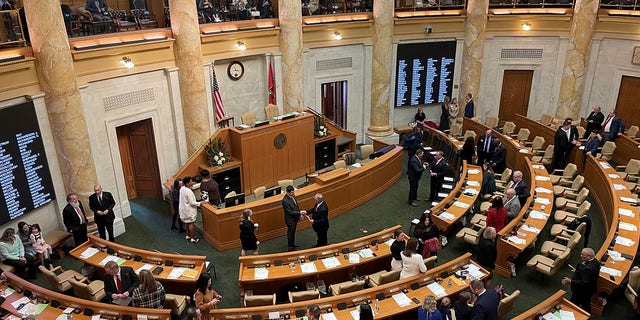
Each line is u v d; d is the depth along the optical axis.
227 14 15.01
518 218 10.55
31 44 10.30
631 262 9.01
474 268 8.91
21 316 7.73
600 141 15.32
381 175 14.25
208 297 7.88
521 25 18.20
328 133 16.36
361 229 12.34
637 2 16.23
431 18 17.70
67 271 9.58
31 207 10.70
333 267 9.16
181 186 11.66
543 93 18.97
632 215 10.88
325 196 12.59
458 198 12.16
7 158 10.05
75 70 11.15
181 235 12.16
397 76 18.36
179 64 13.34
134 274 8.45
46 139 10.84
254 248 10.41
